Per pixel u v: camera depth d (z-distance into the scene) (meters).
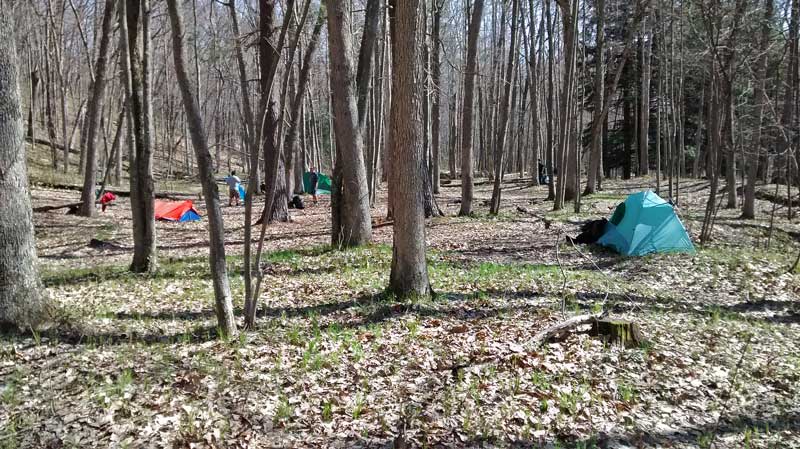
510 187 31.48
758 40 15.78
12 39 5.38
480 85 39.28
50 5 27.97
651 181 28.83
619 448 4.24
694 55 17.45
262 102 5.75
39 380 4.65
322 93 38.75
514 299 7.67
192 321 6.59
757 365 5.79
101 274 9.50
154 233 9.91
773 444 4.35
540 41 27.16
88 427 4.05
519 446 4.22
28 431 3.99
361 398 4.76
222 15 24.58
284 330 6.24
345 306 7.25
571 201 22.11
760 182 26.06
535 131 30.25
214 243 5.79
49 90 32.66
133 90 9.19
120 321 6.39
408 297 7.38
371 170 20.44
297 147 29.84
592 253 12.00
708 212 13.15
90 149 18.45
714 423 4.68
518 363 5.45
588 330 6.31
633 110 35.00
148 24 9.03
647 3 16.45
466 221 16.64
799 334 6.91
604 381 5.24
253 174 5.97
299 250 11.90
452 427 4.41
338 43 11.02
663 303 8.06
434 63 19.33
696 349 6.13
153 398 4.47
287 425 4.32
